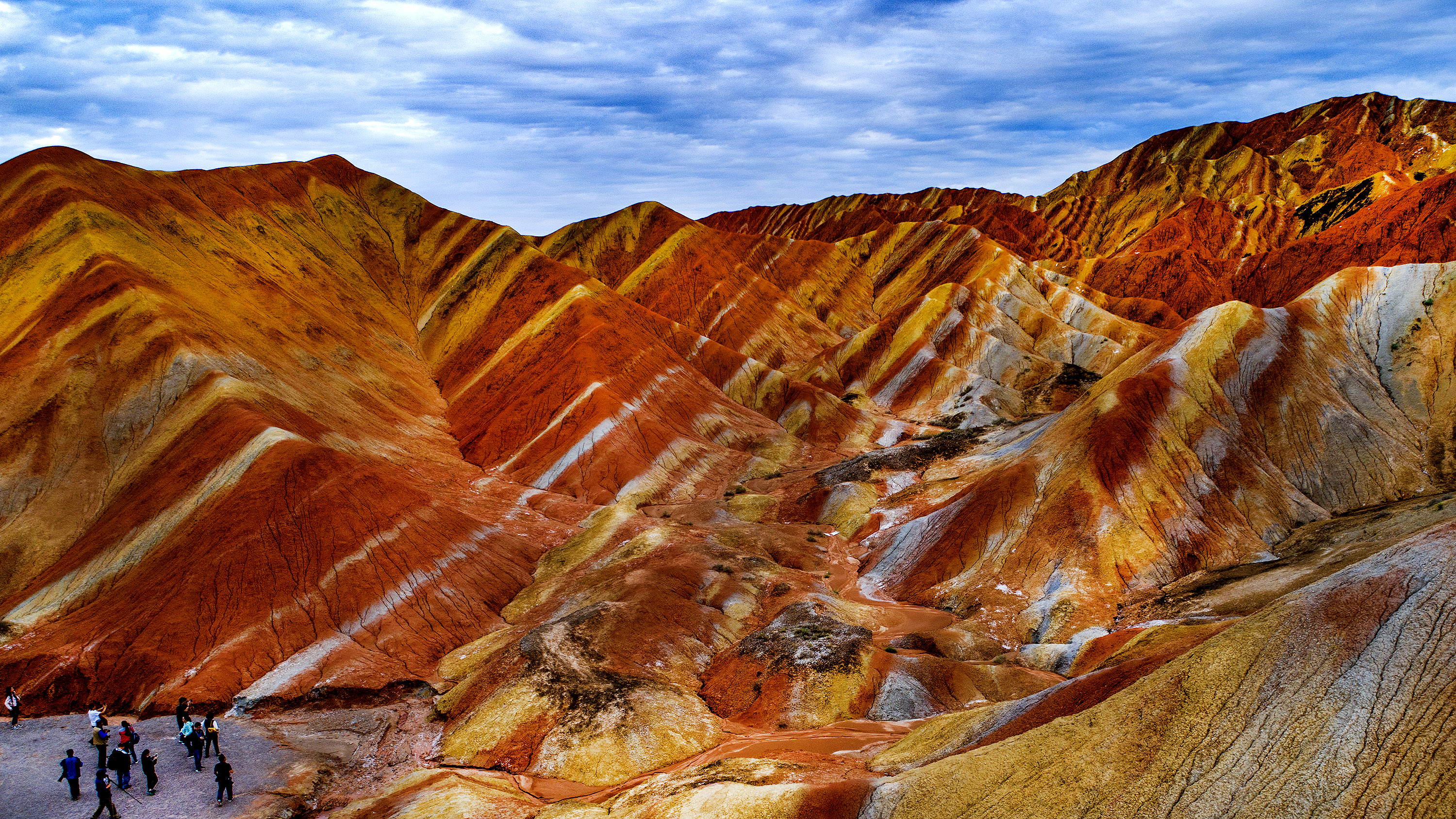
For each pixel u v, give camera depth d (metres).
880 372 136.88
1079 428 73.75
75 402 73.50
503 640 55.31
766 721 44.62
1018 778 26.72
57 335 78.62
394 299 136.88
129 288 82.25
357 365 105.50
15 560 63.28
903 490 84.12
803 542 75.12
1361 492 66.56
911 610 61.69
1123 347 133.38
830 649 48.59
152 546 61.56
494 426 100.69
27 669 50.97
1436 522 50.22
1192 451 69.56
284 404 79.19
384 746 44.34
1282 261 145.75
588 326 110.56
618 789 36.62
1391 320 81.12
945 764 28.70
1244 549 61.75
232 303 96.19
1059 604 57.00
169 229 104.31
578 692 44.31
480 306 129.88
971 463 86.56
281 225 131.12
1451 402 71.12
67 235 91.25
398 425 98.50
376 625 57.34
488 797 36.00
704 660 52.47
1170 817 23.34
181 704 42.03
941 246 184.62
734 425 108.50
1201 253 174.62
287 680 50.38
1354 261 129.50
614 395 98.25
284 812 35.91
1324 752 22.91
